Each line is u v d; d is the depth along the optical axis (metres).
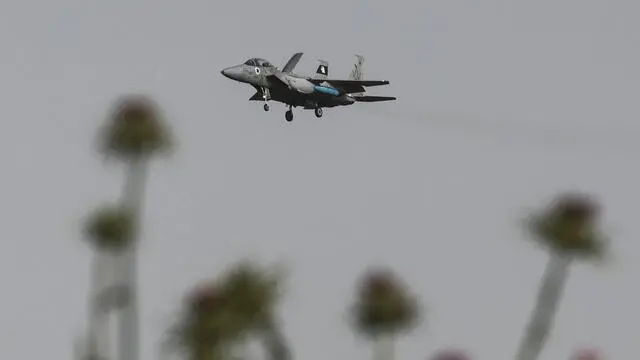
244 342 16.00
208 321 15.87
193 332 15.86
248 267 16.31
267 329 16.22
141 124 17.05
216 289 16.12
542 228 16.92
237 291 16.14
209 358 15.67
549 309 17.00
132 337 17.06
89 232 17.06
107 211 17.03
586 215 16.86
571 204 16.88
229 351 15.89
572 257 16.84
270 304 16.14
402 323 16.70
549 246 16.84
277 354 16.28
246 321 16.02
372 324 16.72
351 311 16.91
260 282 16.27
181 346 15.88
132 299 17.05
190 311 15.99
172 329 15.98
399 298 16.75
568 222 16.83
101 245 17.03
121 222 16.95
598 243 16.84
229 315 16.00
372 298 16.75
